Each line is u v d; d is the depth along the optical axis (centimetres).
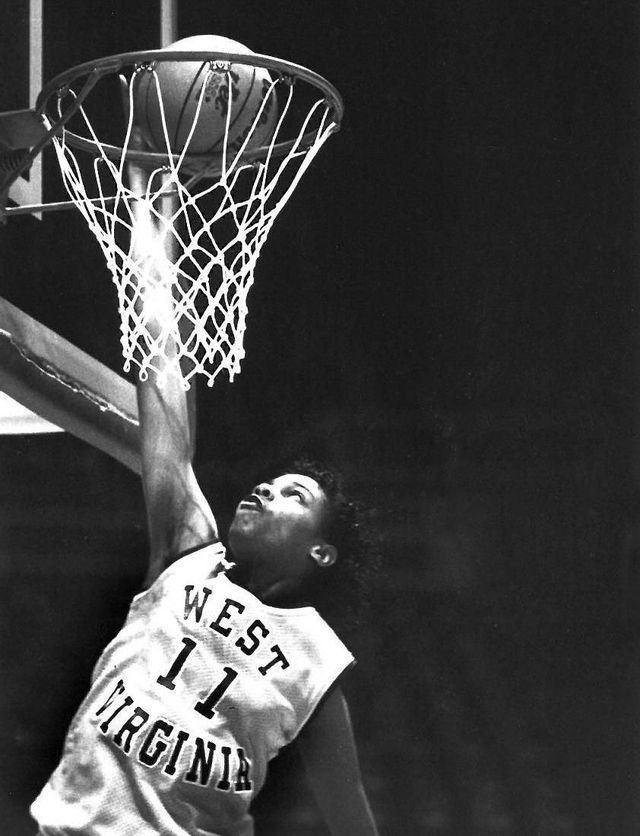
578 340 811
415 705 777
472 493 802
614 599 780
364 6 837
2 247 772
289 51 836
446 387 816
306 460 800
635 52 819
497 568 792
